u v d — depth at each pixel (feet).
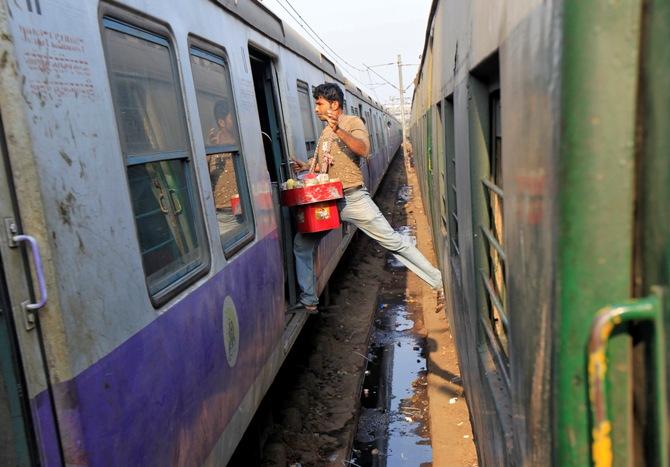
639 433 4.02
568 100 4.04
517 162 5.82
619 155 3.96
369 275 35.09
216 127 12.76
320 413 18.94
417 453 17.28
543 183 4.79
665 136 3.66
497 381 9.56
